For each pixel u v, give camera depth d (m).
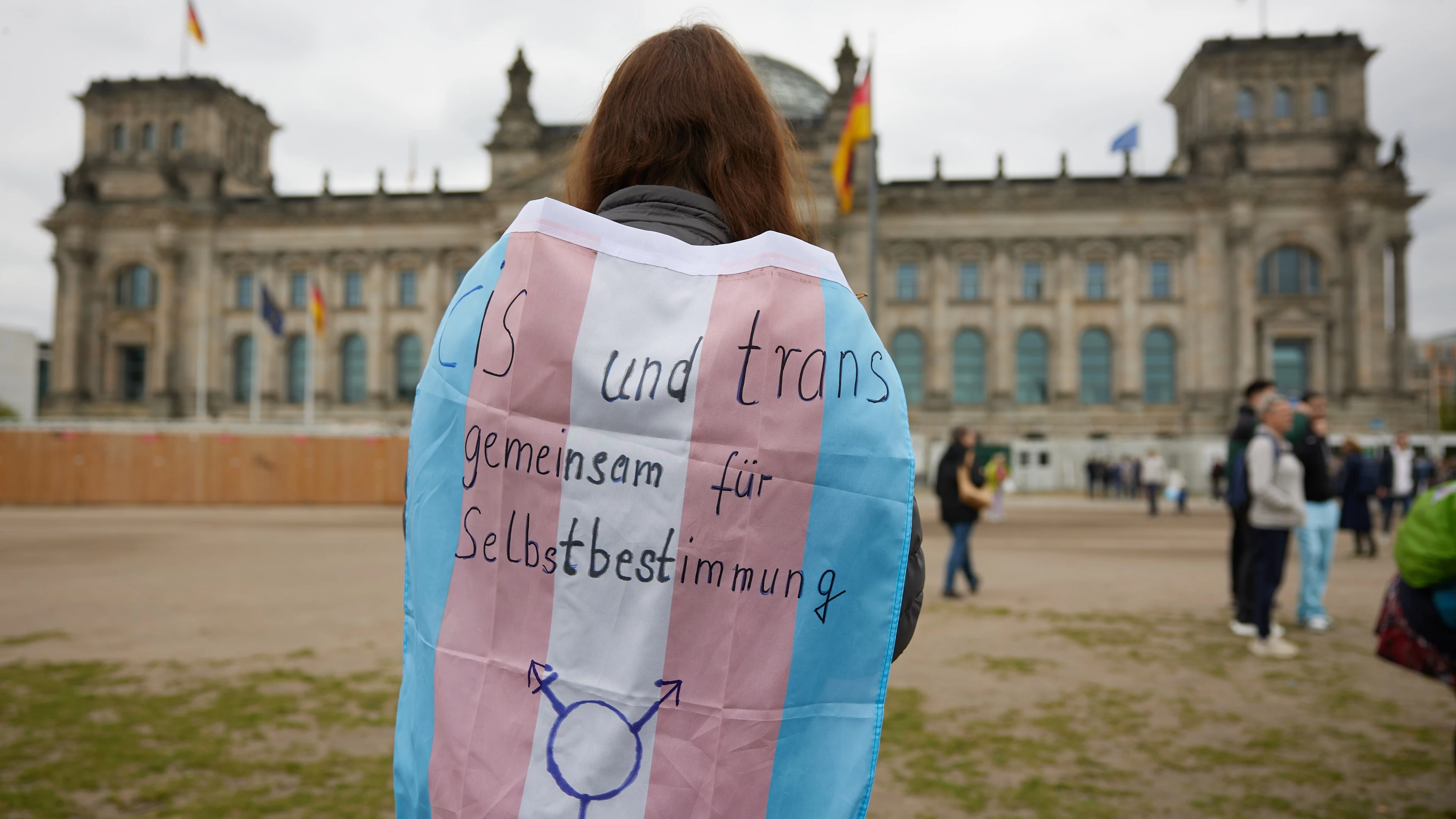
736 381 1.62
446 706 1.64
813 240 2.14
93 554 21.27
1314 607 11.97
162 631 11.43
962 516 14.78
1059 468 67.12
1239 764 6.45
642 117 1.97
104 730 7.11
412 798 1.68
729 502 1.61
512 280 1.69
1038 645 10.68
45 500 43.62
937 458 69.00
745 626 1.60
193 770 6.20
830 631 1.62
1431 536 5.26
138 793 5.76
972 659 9.91
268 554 21.36
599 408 1.63
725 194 1.92
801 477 1.61
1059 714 7.73
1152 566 19.36
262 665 9.48
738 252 1.70
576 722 1.59
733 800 1.57
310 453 45.62
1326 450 12.38
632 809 1.56
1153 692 8.45
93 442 44.00
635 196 1.87
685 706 1.59
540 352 1.65
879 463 1.65
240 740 6.87
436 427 1.74
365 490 45.97
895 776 6.20
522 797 1.57
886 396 1.69
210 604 13.63
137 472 44.19
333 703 7.95
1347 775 6.24
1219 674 9.18
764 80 2.29
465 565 1.68
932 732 7.21
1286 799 5.79
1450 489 5.27
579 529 1.63
